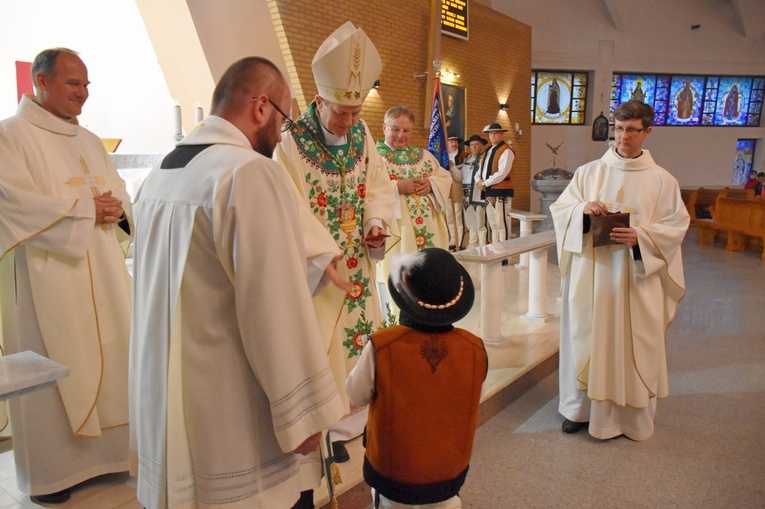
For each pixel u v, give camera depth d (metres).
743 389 3.79
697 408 3.50
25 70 6.53
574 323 3.01
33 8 6.64
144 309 1.50
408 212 3.70
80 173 2.46
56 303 2.32
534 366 3.88
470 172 8.20
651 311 2.90
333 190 2.62
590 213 2.85
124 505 2.34
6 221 2.21
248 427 1.39
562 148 15.83
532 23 15.17
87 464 2.45
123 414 2.51
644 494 2.58
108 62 7.26
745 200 9.22
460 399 1.71
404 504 1.76
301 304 1.35
